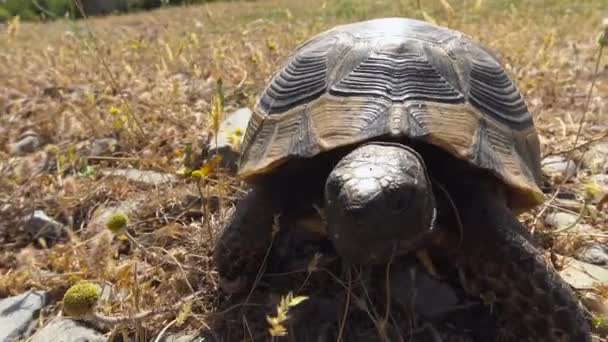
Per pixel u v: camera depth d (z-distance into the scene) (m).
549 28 0.65
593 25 0.69
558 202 0.26
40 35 0.97
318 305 0.19
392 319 0.18
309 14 0.88
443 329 0.18
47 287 0.22
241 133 0.28
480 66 0.20
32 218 0.27
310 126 0.18
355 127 0.17
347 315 0.19
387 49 0.19
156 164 0.31
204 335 0.19
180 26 0.88
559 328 0.16
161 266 0.23
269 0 1.25
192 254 0.22
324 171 0.18
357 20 0.73
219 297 0.20
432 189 0.18
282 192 0.19
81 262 0.23
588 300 0.19
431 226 0.16
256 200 0.19
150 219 0.26
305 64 0.21
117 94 0.43
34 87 0.48
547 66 0.42
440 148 0.18
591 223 0.25
